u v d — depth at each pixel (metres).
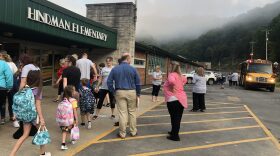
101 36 16.86
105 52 19.31
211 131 8.89
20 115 5.34
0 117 8.20
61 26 13.07
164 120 10.09
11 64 8.02
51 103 11.65
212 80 39.97
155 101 14.86
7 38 15.03
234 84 39.19
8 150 6.09
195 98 12.40
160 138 7.77
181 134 8.35
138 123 9.48
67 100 6.42
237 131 9.06
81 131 7.94
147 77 28.75
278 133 9.06
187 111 12.41
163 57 36.25
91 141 7.13
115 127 8.56
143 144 7.17
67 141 6.95
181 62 55.09
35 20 11.40
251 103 16.78
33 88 5.46
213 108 13.74
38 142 5.50
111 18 19.41
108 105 11.90
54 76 18.81
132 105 7.70
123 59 7.58
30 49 16.53
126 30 19.06
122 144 7.08
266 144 7.75
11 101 8.16
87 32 15.28
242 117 11.57
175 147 7.07
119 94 7.48
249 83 29.42
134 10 19.20
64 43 17.31
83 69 9.32
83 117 8.45
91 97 8.16
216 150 7.02
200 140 7.81
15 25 10.41
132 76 7.51
